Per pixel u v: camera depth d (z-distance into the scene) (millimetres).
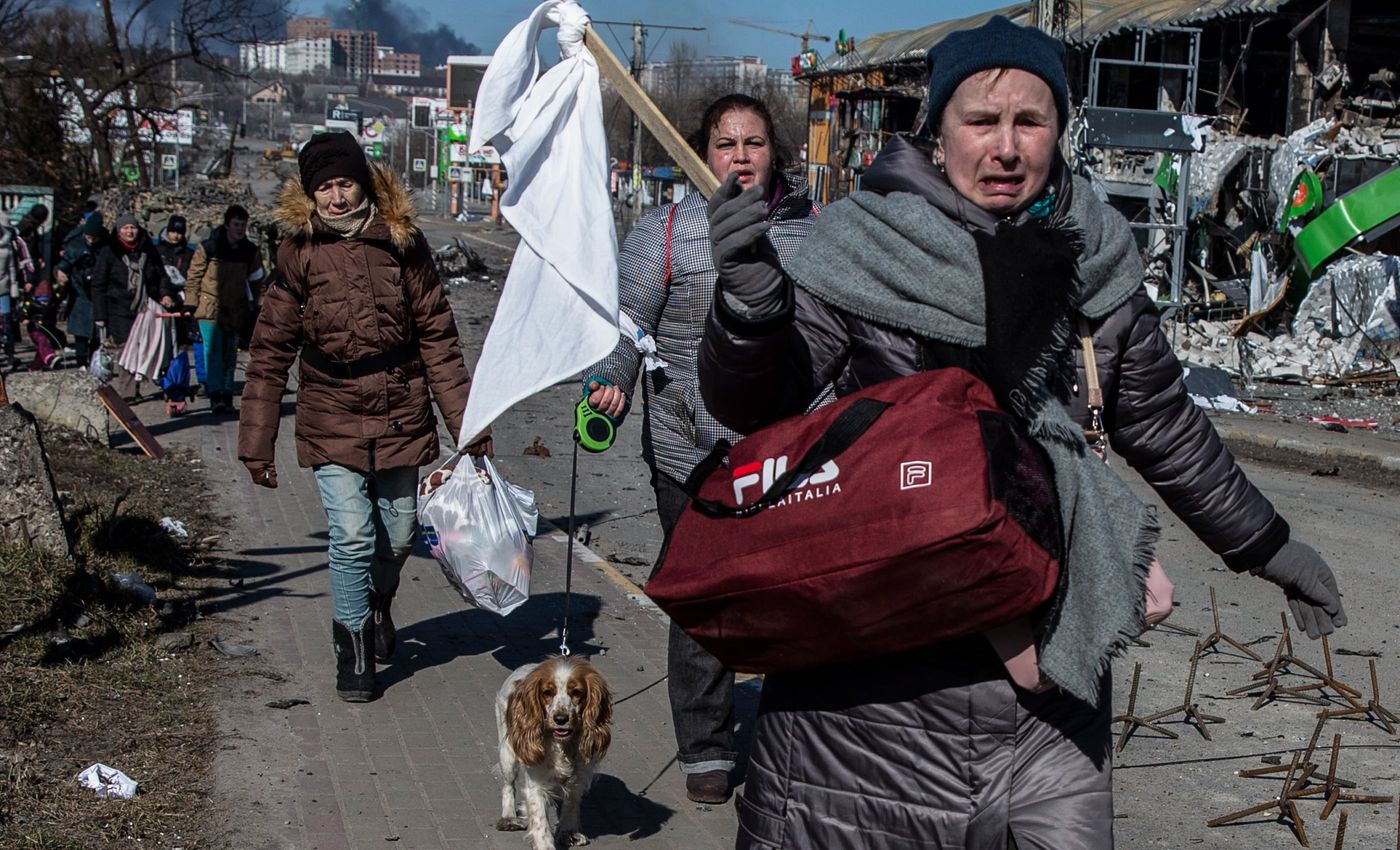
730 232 2311
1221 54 25906
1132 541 2348
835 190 39812
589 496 10609
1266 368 19656
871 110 37938
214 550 8023
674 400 4578
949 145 2549
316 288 5477
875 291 2436
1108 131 19016
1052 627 2268
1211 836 4816
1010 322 2338
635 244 4648
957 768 2404
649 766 5184
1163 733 5824
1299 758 5570
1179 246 21203
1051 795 2406
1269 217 22844
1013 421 2330
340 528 5539
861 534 2217
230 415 13320
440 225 67562
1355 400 18125
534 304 3506
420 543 8609
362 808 4617
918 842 2418
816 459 2326
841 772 2469
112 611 6312
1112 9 28516
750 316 2361
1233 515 2719
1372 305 20203
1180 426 2686
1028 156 2494
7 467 6543
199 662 6008
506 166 3502
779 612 2332
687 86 62500
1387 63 24578
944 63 2531
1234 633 7469
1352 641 7383
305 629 6652
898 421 2291
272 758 5012
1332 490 12523
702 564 2404
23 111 35719
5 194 26156
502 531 5945
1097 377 2555
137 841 4238
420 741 5289
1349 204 20344
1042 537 2193
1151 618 2492
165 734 5160
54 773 4680
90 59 39344
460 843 4387
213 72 39656
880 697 2428
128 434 11734
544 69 3650
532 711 4145
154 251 14625
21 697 5246
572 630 6871
